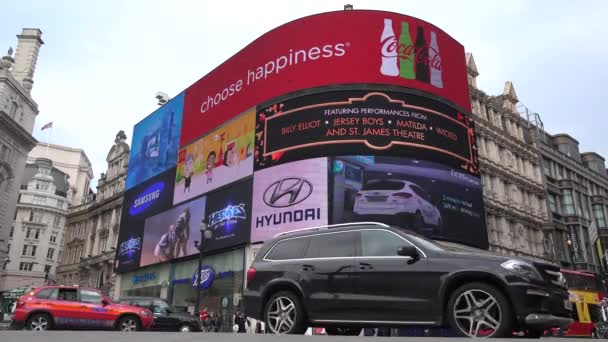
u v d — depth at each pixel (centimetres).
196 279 3353
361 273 738
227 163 3294
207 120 3688
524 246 3706
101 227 5412
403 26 2944
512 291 616
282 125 2909
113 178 5444
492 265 646
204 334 643
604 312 2580
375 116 2709
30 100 5788
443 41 3095
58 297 1562
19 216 9738
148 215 4125
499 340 538
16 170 5566
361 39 2872
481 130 3728
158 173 4172
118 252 4428
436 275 676
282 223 2691
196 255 3375
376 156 2623
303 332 776
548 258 3906
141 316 1652
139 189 4409
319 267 781
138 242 4150
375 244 756
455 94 3044
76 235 5988
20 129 5472
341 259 769
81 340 564
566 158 4875
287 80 2988
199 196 3509
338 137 2681
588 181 5122
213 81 3753
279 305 802
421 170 2666
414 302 682
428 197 2625
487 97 3997
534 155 4350
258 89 3189
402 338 564
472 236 2769
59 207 10350
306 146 2744
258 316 818
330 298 750
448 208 2691
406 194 2558
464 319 643
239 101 3353
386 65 2825
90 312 1573
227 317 2931
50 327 1516
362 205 2538
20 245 9625
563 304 645
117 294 4316
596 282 2725
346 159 2628
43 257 9856
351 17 2928
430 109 2841
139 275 4084
